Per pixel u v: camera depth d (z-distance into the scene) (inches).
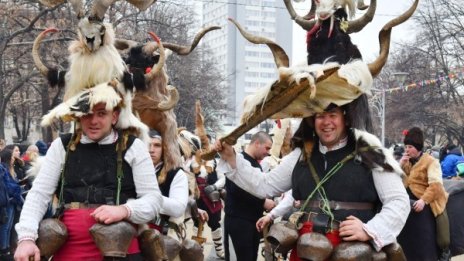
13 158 394.9
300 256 140.9
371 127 153.0
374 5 149.6
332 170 147.3
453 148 534.9
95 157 141.3
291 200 217.9
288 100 149.6
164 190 188.1
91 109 136.8
